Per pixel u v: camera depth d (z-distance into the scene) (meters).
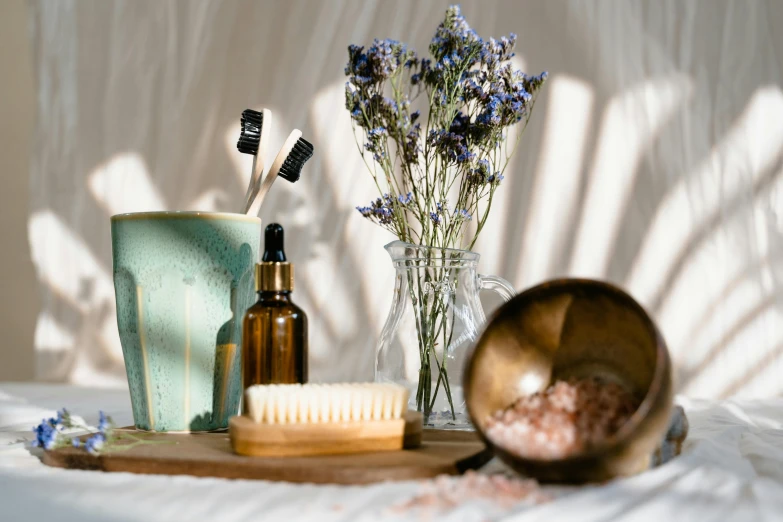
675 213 1.53
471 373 0.58
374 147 0.80
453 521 0.45
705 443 0.65
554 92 1.55
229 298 0.75
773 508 0.48
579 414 0.55
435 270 0.74
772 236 1.52
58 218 1.77
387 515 0.46
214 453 0.61
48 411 1.03
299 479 0.55
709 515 0.46
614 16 1.54
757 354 1.51
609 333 0.60
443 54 0.80
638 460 0.52
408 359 0.74
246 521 0.46
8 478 0.58
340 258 1.61
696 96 1.53
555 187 1.55
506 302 0.60
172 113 1.72
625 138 1.54
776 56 1.52
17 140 1.83
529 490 0.51
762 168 1.52
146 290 0.73
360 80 0.79
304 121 1.64
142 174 1.73
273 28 1.67
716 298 1.52
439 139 0.77
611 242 1.54
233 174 1.68
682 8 1.54
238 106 1.68
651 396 0.49
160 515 0.47
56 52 1.79
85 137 1.76
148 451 0.62
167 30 1.73
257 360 0.71
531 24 1.56
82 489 0.54
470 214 0.79
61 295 1.77
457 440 0.67
